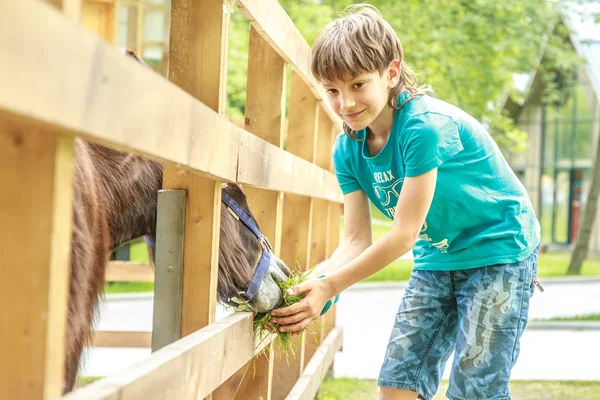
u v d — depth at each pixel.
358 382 5.22
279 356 3.48
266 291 2.30
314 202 4.62
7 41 0.80
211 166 1.68
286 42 2.79
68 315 1.64
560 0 16.34
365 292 12.18
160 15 10.15
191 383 1.63
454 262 2.63
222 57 2.02
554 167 24.88
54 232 1.02
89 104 0.99
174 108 1.37
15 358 1.02
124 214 2.14
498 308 2.52
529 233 2.64
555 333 7.81
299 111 3.92
